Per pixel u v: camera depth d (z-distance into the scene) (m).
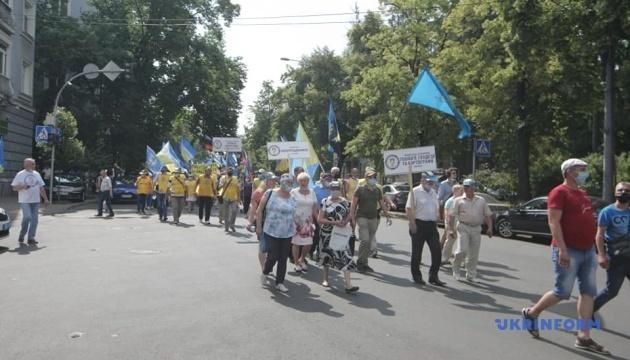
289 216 7.98
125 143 40.19
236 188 15.87
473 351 5.49
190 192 23.47
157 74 41.38
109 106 39.59
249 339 5.64
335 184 8.18
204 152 58.22
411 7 29.88
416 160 10.14
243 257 10.94
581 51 18.03
